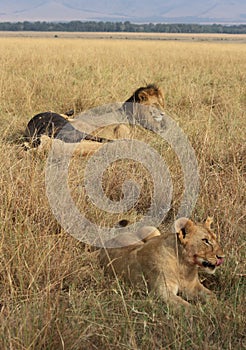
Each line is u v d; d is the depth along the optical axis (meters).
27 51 45.78
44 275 8.34
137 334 7.23
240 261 8.93
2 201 9.85
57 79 23.77
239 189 11.09
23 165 11.39
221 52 56.69
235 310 7.50
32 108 19.48
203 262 8.05
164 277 7.99
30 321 6.91
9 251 8.67
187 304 7.88
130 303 7.81
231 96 22.05
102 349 6.88
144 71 30.09
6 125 16.70
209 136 14.30
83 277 8.65
